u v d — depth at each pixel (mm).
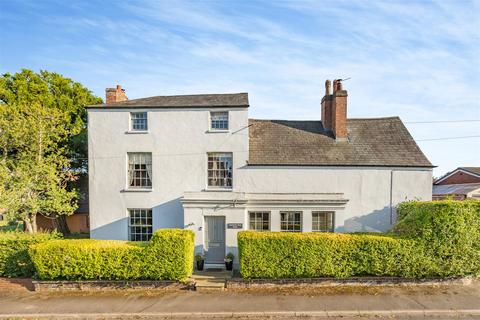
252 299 10625
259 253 11891
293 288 11688
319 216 14938
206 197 14734
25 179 15938
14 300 10766
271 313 9562
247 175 15883
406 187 15844
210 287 11727
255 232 12500
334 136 17672
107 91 17938
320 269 11812
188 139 16078
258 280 11859
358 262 11859
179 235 11922
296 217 14984
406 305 9984
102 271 11734
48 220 22312
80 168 22797
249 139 17469
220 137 15984
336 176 15898
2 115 16859
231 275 13219
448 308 9766
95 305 10281
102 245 11922
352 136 17781
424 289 11383
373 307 9844
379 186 15875
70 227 24125
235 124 15938
